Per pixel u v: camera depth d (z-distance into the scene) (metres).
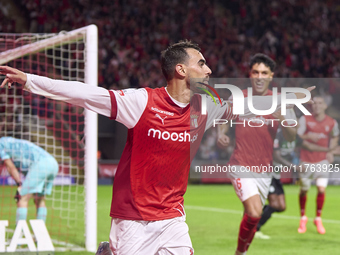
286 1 22.09
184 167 2.38
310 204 8.84
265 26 21.42
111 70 17.58
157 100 2.29
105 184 12.97
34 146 4.81
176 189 2.38
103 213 7.11
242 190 3.60
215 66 19.30
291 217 7.04
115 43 19.11
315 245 4.91
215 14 21.73
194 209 7.94
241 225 3.66
